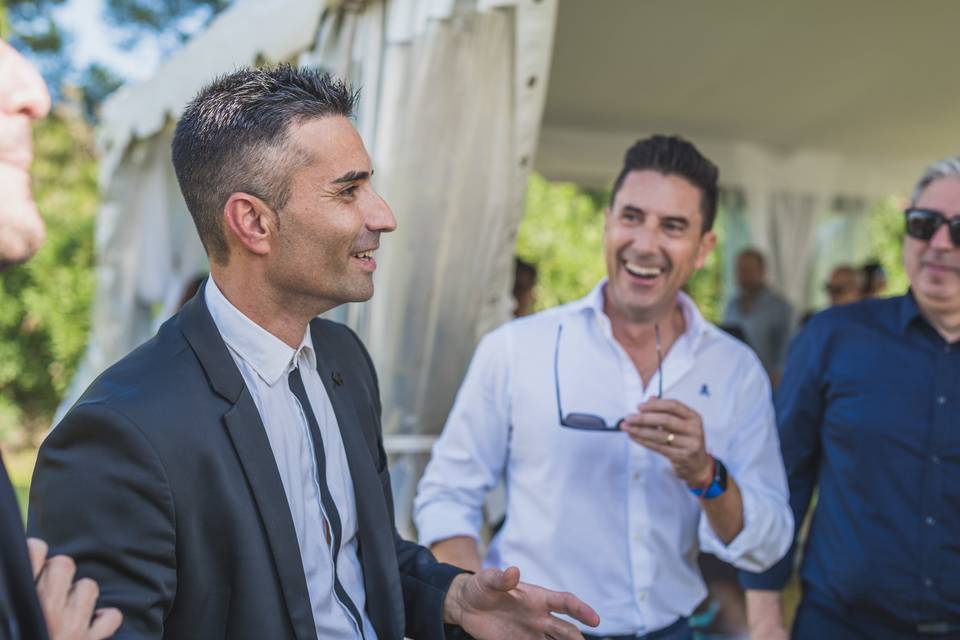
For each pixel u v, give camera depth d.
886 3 4.15
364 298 1.35
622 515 2.03
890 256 12.62
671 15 4.29
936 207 2.23
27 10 16.58
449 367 3.02
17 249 0.97
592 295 2.14
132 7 18.44
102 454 1.17
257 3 3.71
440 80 2.95
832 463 2.37
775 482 2.15
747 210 7.71
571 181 7.18
